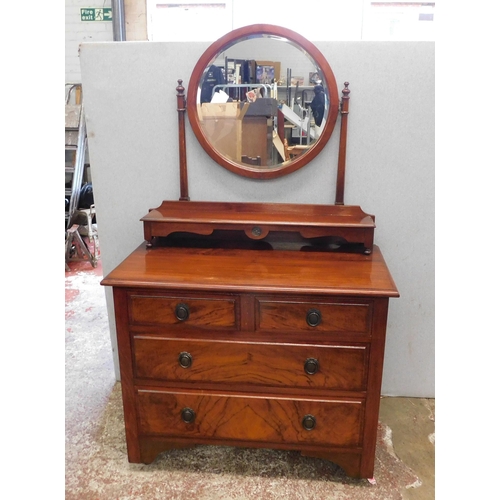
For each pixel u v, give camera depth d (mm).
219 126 1655
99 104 1711
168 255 1566
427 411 1872
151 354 1412
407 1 3459
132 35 3775
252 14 3574
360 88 1604
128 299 1365
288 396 1415
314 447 1460
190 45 1624
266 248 1656
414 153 1663
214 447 1669
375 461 1594
